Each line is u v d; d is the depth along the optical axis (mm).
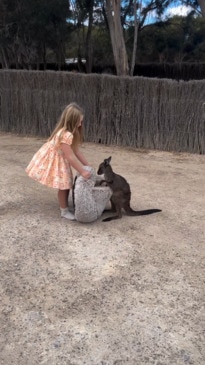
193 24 21609
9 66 18609
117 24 10492
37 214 4312
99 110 8570
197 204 4785
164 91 7809
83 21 18156
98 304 2793
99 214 4133
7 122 9922
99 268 3254
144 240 3756
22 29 15391
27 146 8320
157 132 8125
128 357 2320
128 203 4242
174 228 4055
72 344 2420
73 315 2680
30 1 14633
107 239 3752
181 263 3354
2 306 2775
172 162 7145
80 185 3934
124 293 2920
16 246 3613
